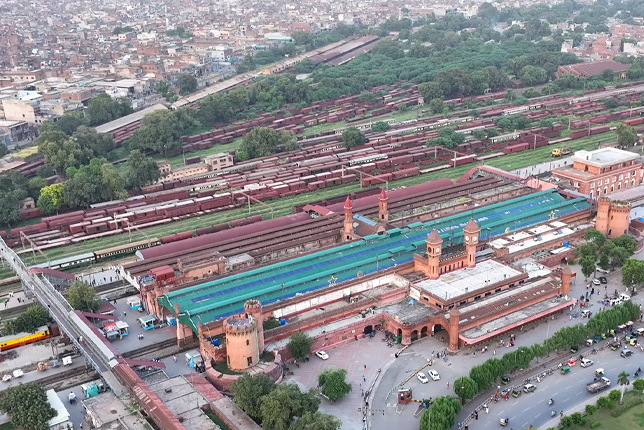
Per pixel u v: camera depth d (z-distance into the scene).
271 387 186.38
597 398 192.25
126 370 194.00
